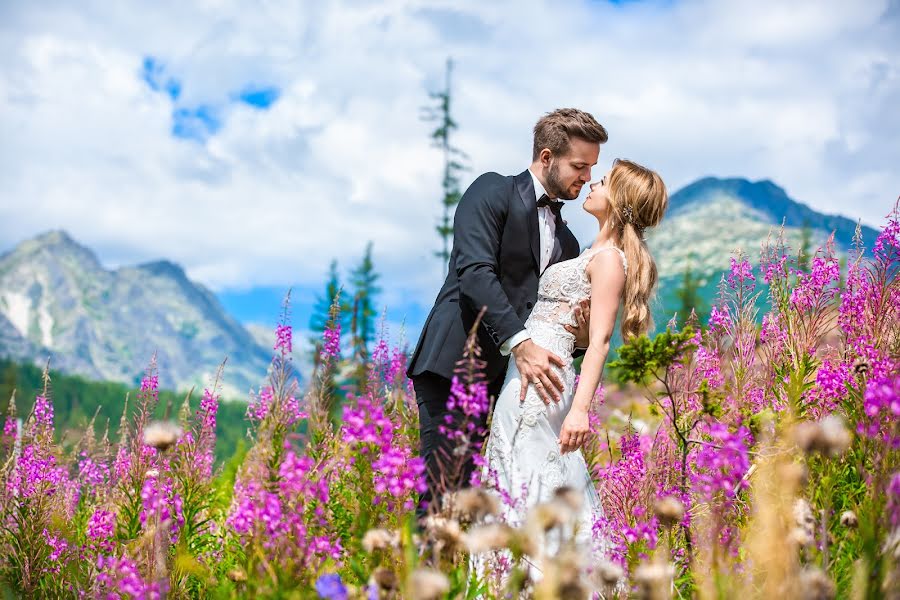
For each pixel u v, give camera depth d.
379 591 2.71
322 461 3.41
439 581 2.55
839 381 4.01
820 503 3.29
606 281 4.16
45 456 4.82
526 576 2.66
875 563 2.52
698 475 3.52
